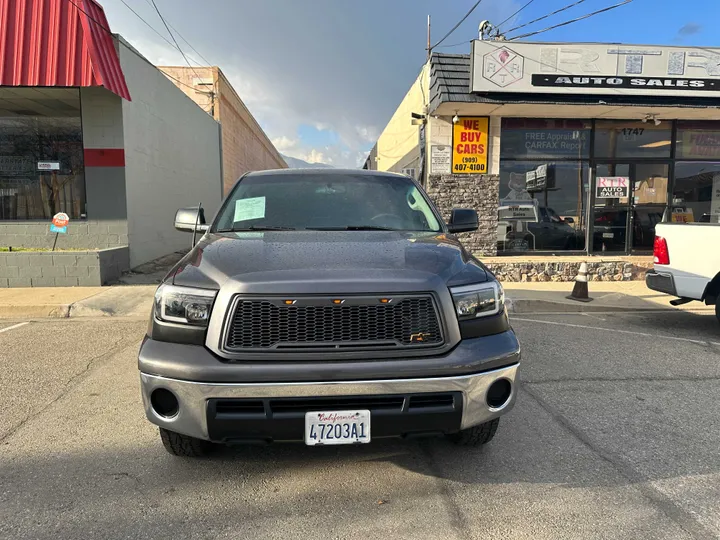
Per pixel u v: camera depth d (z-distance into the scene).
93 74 8.84
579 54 10.20
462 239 11.43
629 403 3.97
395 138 15.95
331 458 3.04
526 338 6.12
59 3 8.80
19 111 10.35
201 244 3.19
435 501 2.59
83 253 8.92
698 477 2.84
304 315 2.36
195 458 3.02
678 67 10.48
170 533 2.32
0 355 5.27
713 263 6.05
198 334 2.43
